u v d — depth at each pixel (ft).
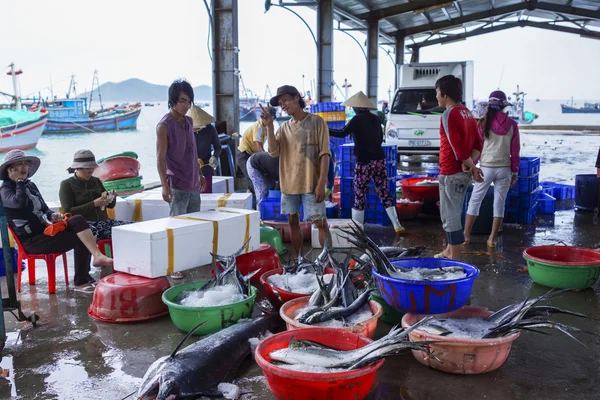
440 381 9.91
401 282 10.92
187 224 14.19
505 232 23.08
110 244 16.72
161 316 13.46
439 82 14.96
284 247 20.30
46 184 41.22
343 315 11.30
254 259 16.21
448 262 12.71
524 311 10.25
